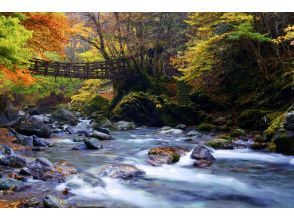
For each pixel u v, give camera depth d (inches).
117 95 972.6
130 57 933.2
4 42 323.0
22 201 228.2
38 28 524.1
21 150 426.6
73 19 818.2
